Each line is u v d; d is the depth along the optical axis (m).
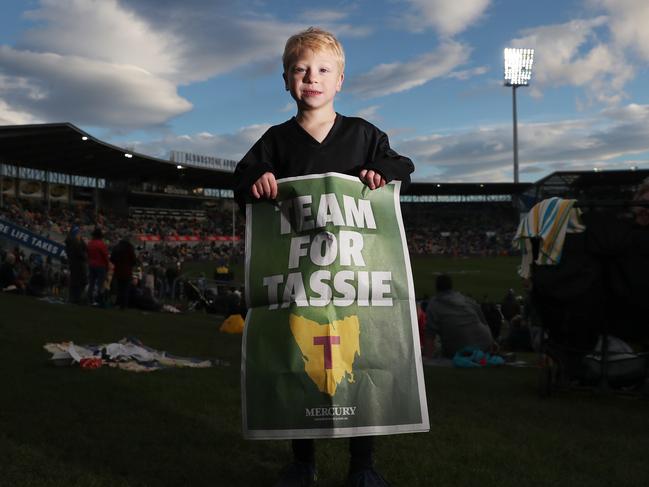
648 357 4.97
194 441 3.20
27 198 60.38
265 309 2.43
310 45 2.54
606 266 4.92
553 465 2.96
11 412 3.65
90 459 2.84
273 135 2.66
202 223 77.31
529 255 5.18
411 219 91.44
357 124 2.67
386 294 2.43
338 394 2.31
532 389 5.56
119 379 4.82
